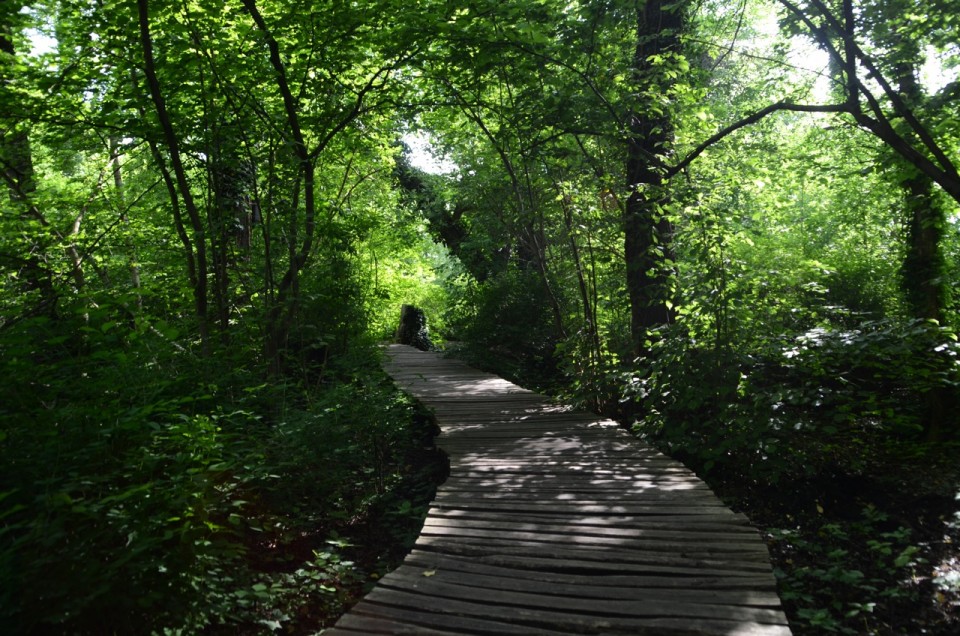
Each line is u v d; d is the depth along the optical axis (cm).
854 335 684
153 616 342
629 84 851
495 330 1434
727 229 722
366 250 1692
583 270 1101
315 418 657
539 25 796
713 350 700
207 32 810
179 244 1141
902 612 449
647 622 318
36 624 306
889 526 596
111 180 1248
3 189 1010
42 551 315
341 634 312
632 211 884
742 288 702
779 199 1259
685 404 701
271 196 958
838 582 491
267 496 576
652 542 418
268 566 497
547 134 916
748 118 836
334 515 593
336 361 963
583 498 509
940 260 1016
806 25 821
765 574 369
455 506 497
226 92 848
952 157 892
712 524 448
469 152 1422
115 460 397
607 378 855
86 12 838
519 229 1349
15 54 872
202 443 437
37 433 382
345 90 976
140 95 823
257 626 403
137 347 526
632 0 770
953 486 649
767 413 666
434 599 347
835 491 673
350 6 832
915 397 924
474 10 796
